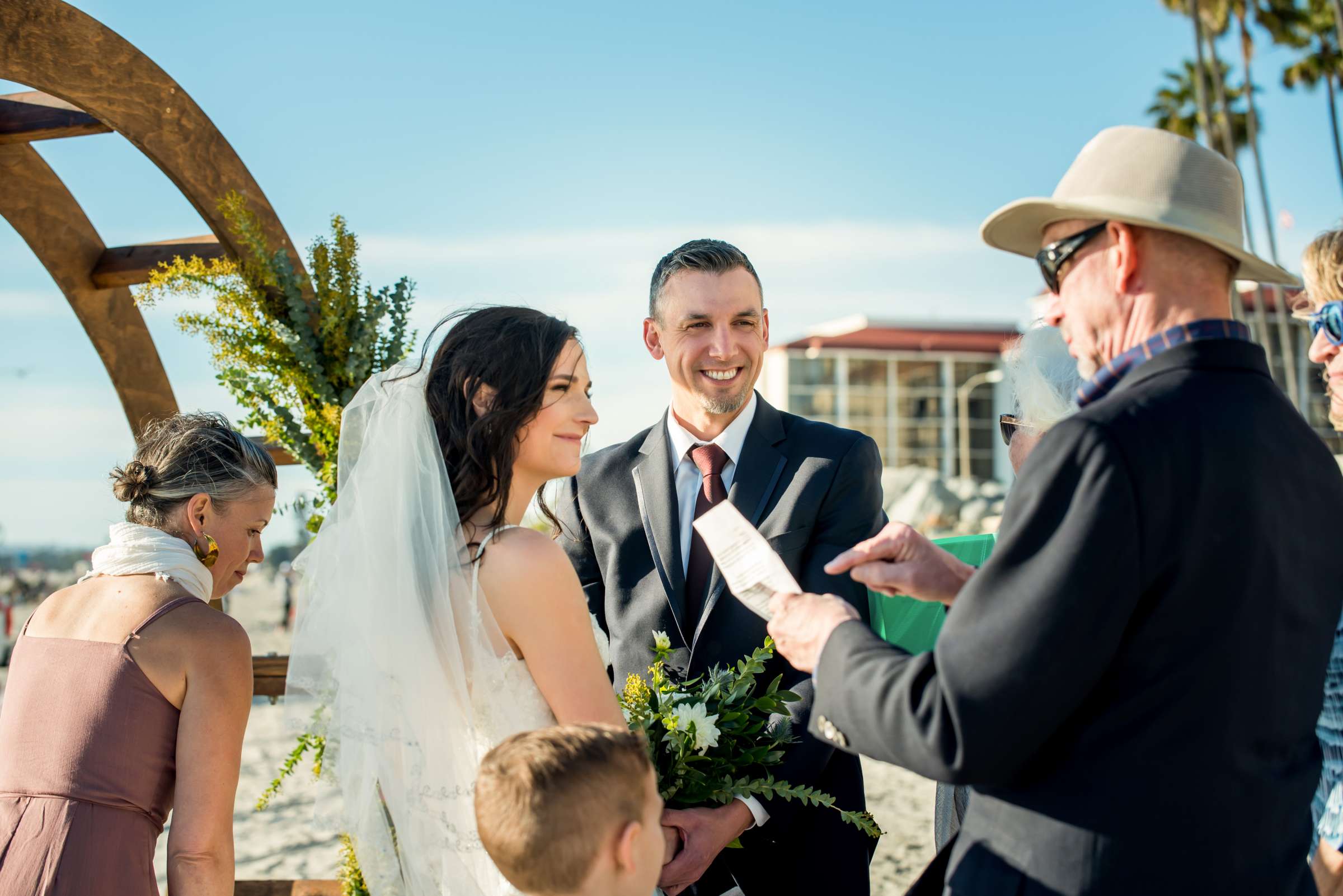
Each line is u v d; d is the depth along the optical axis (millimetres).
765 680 2582
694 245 2826
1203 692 1367
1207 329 1493
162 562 2131
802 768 2436
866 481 2727
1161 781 1367
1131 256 1510
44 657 2061
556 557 1979
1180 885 1354
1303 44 27844
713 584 2631
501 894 1944
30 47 2760
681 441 2836
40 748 1986
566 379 2107
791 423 2889
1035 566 1353
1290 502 1454
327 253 3244
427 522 1979
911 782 6836
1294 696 1467
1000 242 1768
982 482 51062
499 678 1929
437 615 1944
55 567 45375
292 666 2057
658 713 2248
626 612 2734
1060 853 1396
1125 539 1324
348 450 2170
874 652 1521
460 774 1922
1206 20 27984
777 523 2660
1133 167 1521
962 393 51438
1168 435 1372
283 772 2395
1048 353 2375
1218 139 30188
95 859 1923
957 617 1412
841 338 51219
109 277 3549
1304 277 2230
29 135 3180
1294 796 1466
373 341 3260
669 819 2230
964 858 1531
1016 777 1467
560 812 1510
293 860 5297
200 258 3361
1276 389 1524
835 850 2541
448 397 2082
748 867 2529
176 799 1993
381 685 1933
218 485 2201
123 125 2994
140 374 3742
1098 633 1324
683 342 2734
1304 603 1477
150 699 2006
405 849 1914
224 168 3273
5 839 1936
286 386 3260
